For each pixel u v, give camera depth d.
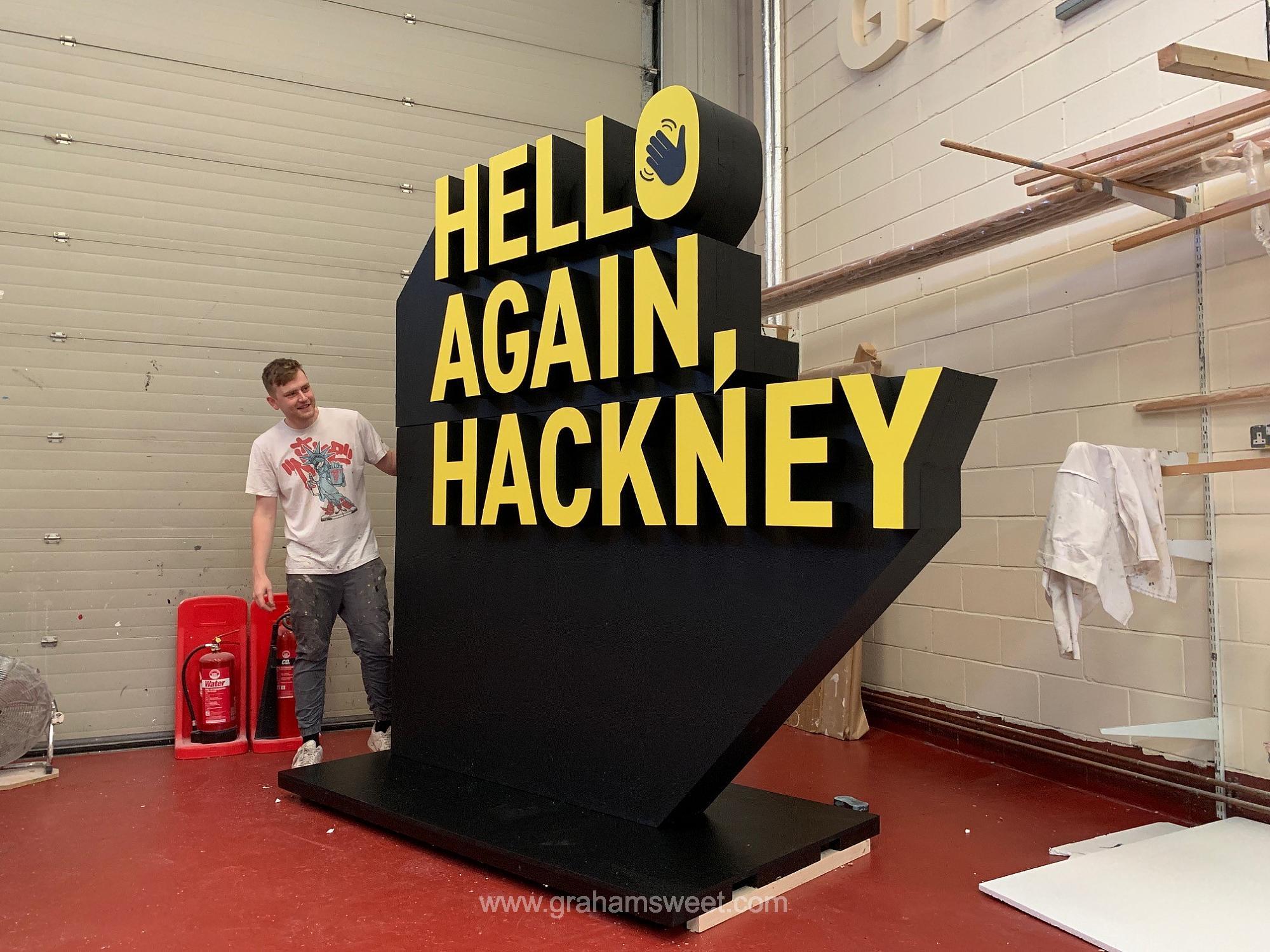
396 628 3.51
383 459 4.02
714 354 2.51
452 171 4.93
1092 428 3.38
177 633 4.18
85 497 4.15
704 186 2.54
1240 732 2.85
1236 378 2.88
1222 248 2.94
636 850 2.41
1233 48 2.90
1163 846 2.61
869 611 2.26
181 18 4.41
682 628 2.56
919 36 4.23
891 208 4.38
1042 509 3.59
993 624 3.82
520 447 2.99
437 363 3.38
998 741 3.73
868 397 2.16
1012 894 2.29
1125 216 3.28
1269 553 2.79
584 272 2.89
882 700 4.46
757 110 5.42
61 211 4.16
